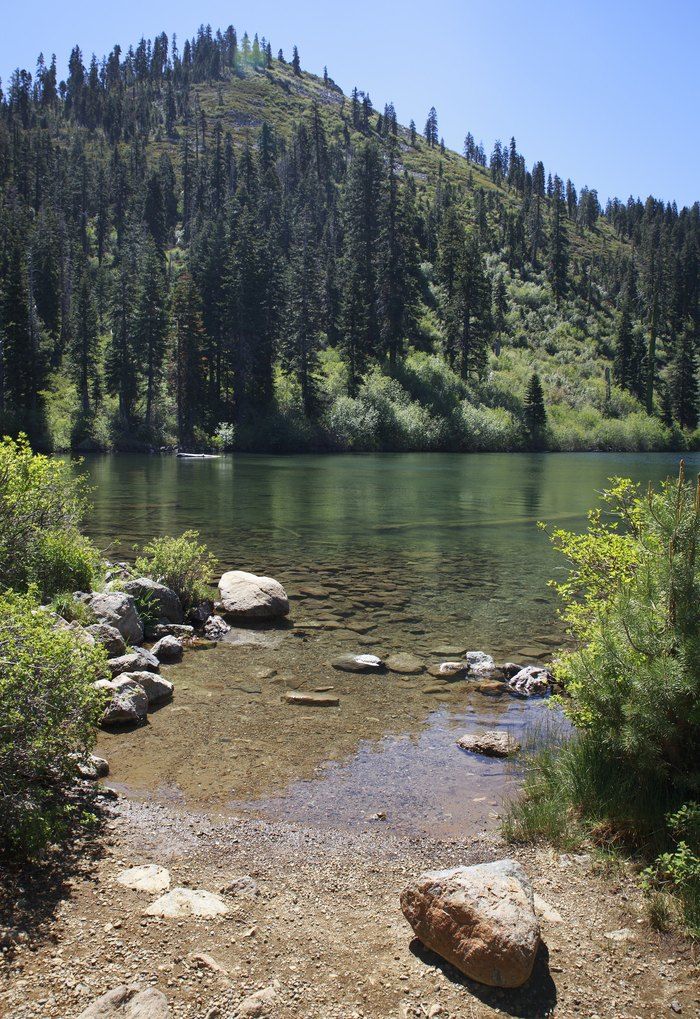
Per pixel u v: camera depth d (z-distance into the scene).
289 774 6.36
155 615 11.01
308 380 75.88
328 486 37.91
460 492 35.81
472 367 93.69
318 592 13.75
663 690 5.21
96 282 92.62
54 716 5.17
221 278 77.06
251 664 9.43
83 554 11.14
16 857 4.73
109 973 3.66
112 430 69.44
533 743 7.01
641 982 3.79
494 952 3.73
